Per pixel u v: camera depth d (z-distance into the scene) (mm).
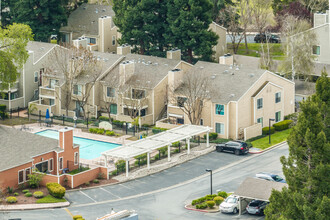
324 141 70438
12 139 98438
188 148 106188
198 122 115375
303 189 70062
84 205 88250
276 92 119562
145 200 89875
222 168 100750
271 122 119375
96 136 116188
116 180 96562
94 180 95688
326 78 74312
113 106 125688
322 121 72750
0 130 100438
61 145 98375
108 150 100500
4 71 119500
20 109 130625
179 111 118188
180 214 85250
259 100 116125
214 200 87375
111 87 123625
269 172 98062
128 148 100188
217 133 114438
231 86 115750
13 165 91688
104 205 88250
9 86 126625
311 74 129625
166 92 119438
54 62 132000
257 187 84625
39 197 89438
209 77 119000
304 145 72250
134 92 121562
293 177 72312
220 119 113938
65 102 126562
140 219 83812
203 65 122688
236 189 92312
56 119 124375
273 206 72812
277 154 105688
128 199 90312
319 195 70250
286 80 121688
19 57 121562
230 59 126750
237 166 101250
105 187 94438
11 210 85438
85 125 121812
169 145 102938
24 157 94250
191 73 120750
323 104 72938
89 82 124188
